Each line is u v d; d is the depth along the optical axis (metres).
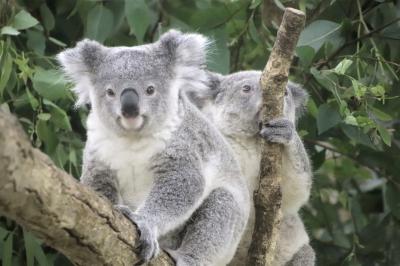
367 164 12.94
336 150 13.05
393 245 12.86
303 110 12.31
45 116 10.59
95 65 9.54
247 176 11.45
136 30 11.45
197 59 9.98
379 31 12.26
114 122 9.19
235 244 9.88
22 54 10.61
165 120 9.28
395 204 12.83
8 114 6.12
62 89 10.55
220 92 11.95
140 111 9.04
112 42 12.51
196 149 9.45
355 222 13.19
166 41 9.67
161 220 8.77
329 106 11.63
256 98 11.37
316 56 12.27
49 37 12.06
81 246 7.08
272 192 9.70
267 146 9.71
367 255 12.93
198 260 9.30
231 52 13.39
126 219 7.58
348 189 14.09
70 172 11.08
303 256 11.79
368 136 11.83
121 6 11.91
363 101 11.46
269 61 9.38
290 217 11.55
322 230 14.09
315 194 13.31
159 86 9.31
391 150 12.72
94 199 7.04
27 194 6.34
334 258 13.08
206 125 9.91
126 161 9.27
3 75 10.41
